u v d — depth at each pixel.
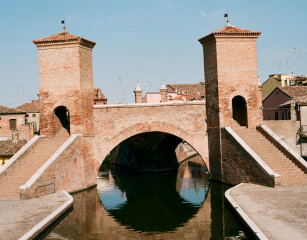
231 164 24.94
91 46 28.17
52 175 22.45
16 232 14.20
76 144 25.47
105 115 28.34
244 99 27.05
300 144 30.20
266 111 46.47
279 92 42.56
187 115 29.03
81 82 26.56
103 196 25.83
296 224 13.43
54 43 26.47
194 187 28.19
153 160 40.50
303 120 30.11
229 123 26.72
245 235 14.41
